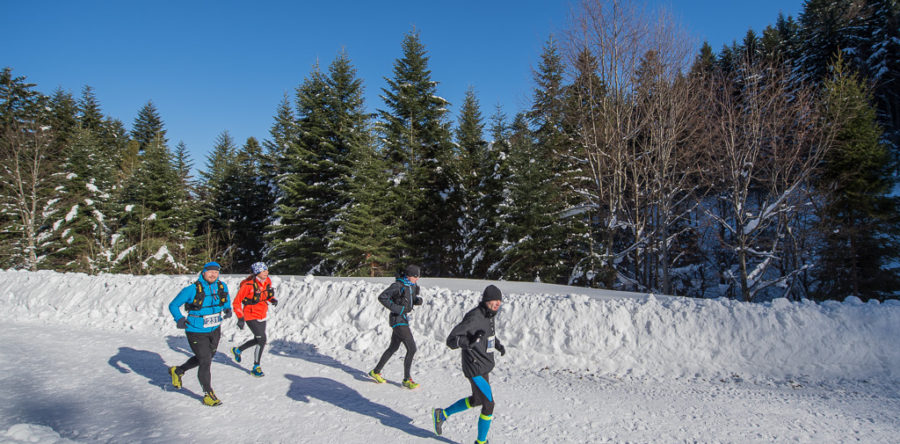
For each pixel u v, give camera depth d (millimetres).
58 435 3766
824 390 5973
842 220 18625
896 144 26875
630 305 7742
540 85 23516
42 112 39844
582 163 21812
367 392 5641
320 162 24234
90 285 12992
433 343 8125
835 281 19562
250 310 6508
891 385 6051
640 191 20984
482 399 3936
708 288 27422
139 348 8008
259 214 33438
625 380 6641
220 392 5480
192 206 35750
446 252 24641
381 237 22562
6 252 26688
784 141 18016
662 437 4328
